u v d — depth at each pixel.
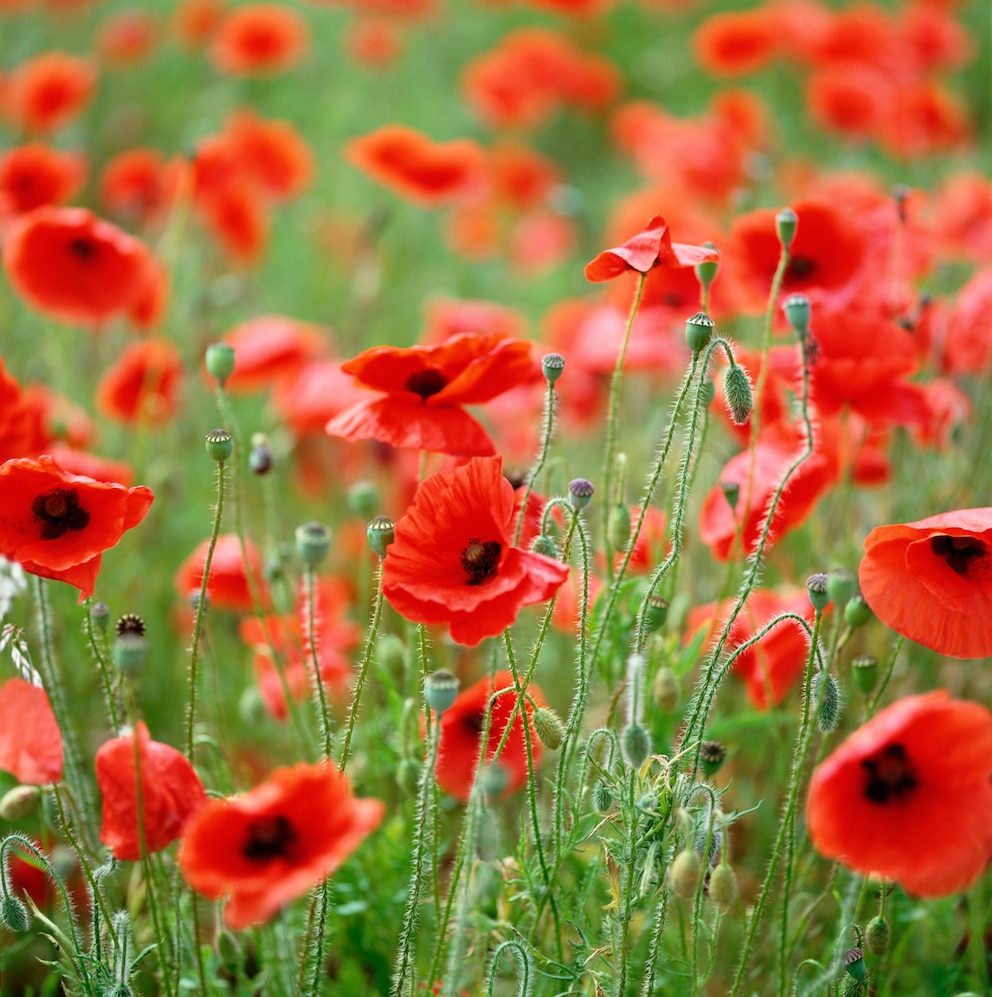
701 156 8.47
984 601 3.11
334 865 2.35
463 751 3.83
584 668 3.19
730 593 4.31
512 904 3.46
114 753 2.77
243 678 5.60
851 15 10.74
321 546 3.29
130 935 3.36
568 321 6.90
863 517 5.47
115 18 13.54
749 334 6.51
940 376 5.29
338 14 14.43
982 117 13.30
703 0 16.08
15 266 5.37
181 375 6.30
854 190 6.47
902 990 4.05
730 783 2.99
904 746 2.70
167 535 6.10
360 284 8.44
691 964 3.24
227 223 8.03
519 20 15.83
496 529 3.08
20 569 3.45
